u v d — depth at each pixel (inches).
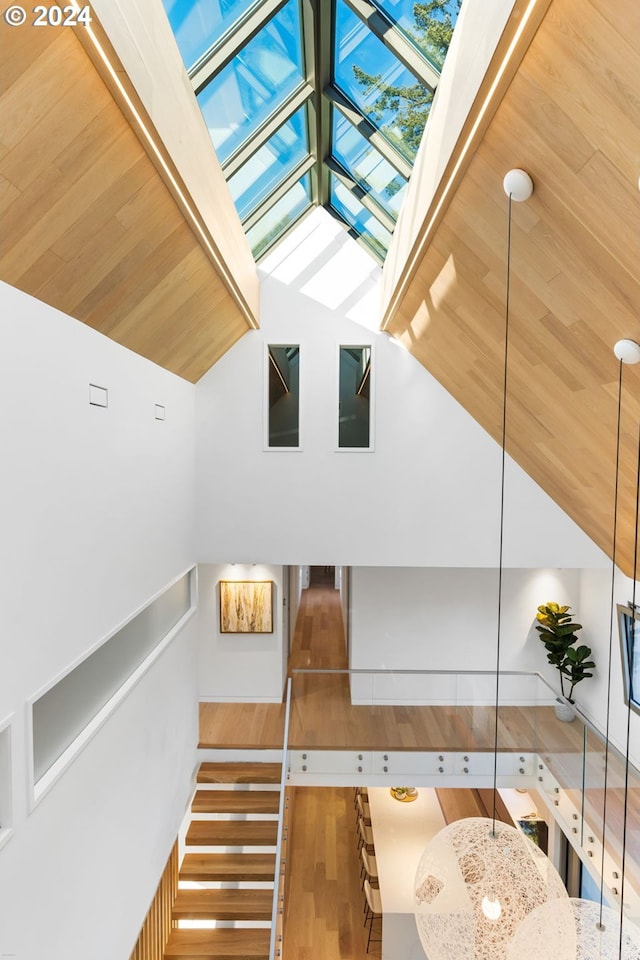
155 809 193.9
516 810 333.4
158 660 198.4
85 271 123.0
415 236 164.7
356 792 366.3
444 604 329.7
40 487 112.7
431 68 135.3
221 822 276.4
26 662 106.7
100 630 144.5
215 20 122.7
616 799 208.2
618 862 200.2
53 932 116.0
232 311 226.5
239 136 169.3
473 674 286.5
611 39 77.5
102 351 147.1
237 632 348.8
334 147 201.9
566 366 164.7
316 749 268.8
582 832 226.5
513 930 118.3
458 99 114.1
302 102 169.6
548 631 311.6
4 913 97.7
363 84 155.8
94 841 139.2
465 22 109.3
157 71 107.3
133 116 100.8
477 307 173.5
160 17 110.3
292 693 287.7
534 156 107.0
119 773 157.6
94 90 91.2
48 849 114.6
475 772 266.8
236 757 304.3
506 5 83.5
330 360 268.1
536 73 90.9
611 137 91.8
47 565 115.6
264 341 267.0
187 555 248.5
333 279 267.6
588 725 229.8
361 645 331.0
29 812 106.3
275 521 266.2
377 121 167.2
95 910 139.1
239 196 205.0
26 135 86.2
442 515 268.4
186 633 242.8
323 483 267.3
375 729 277.9
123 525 162.6
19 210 95.5
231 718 332.5
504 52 89.8
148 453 187.8
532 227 124.3
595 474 206.5
